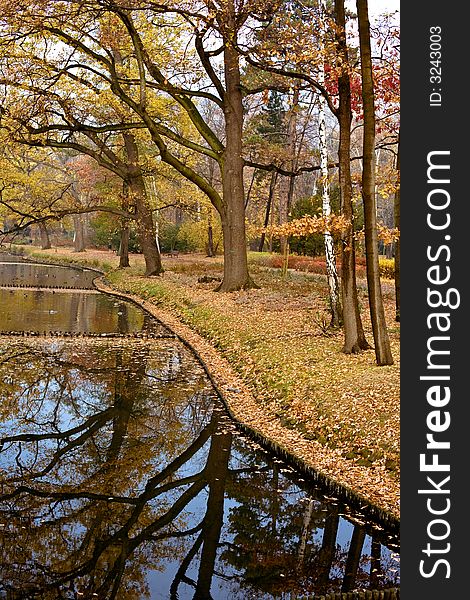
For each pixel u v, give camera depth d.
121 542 8.55
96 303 32.59
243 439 12.66
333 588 7.44
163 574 7.73
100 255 64.56
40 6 20.25
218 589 7.41
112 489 10.27
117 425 13.48
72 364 18.92
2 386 16.27
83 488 10.27
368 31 13.26
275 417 13.27
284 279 32.72
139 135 34.62
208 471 11.07
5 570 7.71
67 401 15.19
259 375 15.73
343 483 9.91
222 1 17.98
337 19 14.95
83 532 8.80
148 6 20.70
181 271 42.62
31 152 32.72
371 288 14.22
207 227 56.88
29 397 15.41
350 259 15.88
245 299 26.02
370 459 10.34
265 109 40.50
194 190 44.59
